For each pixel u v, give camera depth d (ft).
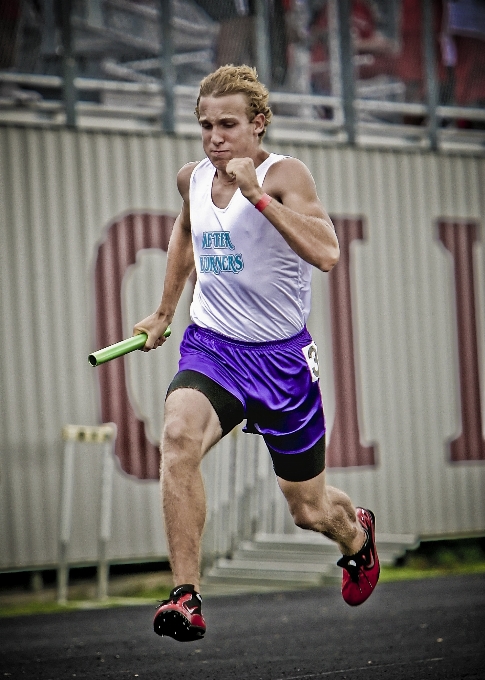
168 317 48.42
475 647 63.87
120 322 117.29
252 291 44.42
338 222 132.16
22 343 112.57
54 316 114.11
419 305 137.08
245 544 119.55
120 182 118.21
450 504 136.98
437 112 143.02
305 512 47.57
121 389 117.29
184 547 40.52
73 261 115.34
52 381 113.60
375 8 144.77
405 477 134.10
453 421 138.41
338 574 111.55
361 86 145.69
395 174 136.67
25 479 111.55
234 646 67.72
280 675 55.42
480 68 149.07
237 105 42.39
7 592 116.57
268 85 132.87
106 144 117.80
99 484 115.55
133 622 84.28
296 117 137.59
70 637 75.77
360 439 131.23
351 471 130.21
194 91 130.72
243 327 44.91
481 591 97.86
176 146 121.49
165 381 119.65
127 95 126.11
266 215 40.65
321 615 83.87
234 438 119.24
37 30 120.67
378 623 77.41
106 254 117.08
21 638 75.87
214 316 45.37
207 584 110.93
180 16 133.59
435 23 146.00
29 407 112.37
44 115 119.34
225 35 133.28
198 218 44.73
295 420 45.75
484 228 142.82
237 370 44.91
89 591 116.06
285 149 128.98
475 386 140.15
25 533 111.14
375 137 140.77
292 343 45.65
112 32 129.18
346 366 131.13
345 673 55.42
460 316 140.26
